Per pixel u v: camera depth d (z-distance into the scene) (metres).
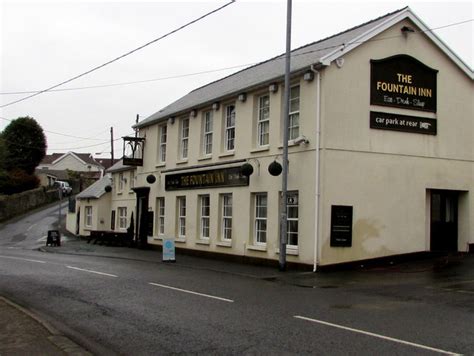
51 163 104.19
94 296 12.10
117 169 36.47
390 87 18.66
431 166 19.28
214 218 22.95
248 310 10.20
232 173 21.77
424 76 19.36
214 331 8.47
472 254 19.11
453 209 20.09
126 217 35.25
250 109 20.98
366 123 18.11
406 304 10.75
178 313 9.98
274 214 19.30
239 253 21.12
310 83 18.00
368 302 11.07
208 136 24.39
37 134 71.75
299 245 17.92
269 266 19.27
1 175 62.91
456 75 20.12
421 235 18.86
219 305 10.79
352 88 17.95
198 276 16.23
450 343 7.54
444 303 10.81
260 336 8.07
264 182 19.92
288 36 17.23
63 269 17.95
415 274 15.47
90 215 41.31
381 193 18.19
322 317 9.45
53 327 8.87
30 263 20.23
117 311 10.30
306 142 17.89
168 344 7.77
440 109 19.64
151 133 29.84
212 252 22.94
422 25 19.23
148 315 9.86
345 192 17.53
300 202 18.03
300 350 7.24
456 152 19.88
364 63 18.25
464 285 13.18
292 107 19.12
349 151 17.70
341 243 17.28
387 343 7.55
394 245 18.27
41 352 7.18
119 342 7.99
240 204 21.23
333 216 17.22
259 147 20.33
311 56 19.44
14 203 55.84
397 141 18.66
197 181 24.42
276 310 10.19
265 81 19.70
